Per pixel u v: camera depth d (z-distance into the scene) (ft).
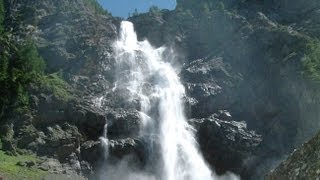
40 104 178.70
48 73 214.69
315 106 174.81
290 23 238.68
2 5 227.40
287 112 187.93
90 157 174.50
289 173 25.34
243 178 181.68
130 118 187.52
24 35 241.76
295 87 186.39
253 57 214.28
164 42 244.83
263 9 251.80
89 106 187.52
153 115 197.26
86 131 182.19
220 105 199.82
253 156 180.96
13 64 189.16
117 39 243.60
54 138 168.66
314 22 226.38
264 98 197.16
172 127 195.11
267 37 215.92
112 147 178.40
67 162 166.09
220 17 240.94
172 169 185.57
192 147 189.06
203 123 191.11
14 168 143.95
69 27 245.04
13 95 173.06
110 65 217.97
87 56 221.05
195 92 203.82
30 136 166.30
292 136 182.60
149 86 207.82
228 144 183.93
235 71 213.66
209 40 237.86
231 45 226.17
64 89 195.52
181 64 232.12
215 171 186.19
